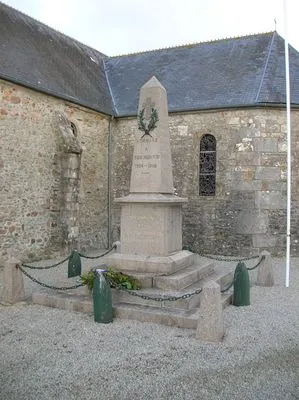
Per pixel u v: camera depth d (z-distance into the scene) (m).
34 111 12.12
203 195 14.20
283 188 13.30
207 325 5.62
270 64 14.24
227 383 4.40
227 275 8.66
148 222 7.60
